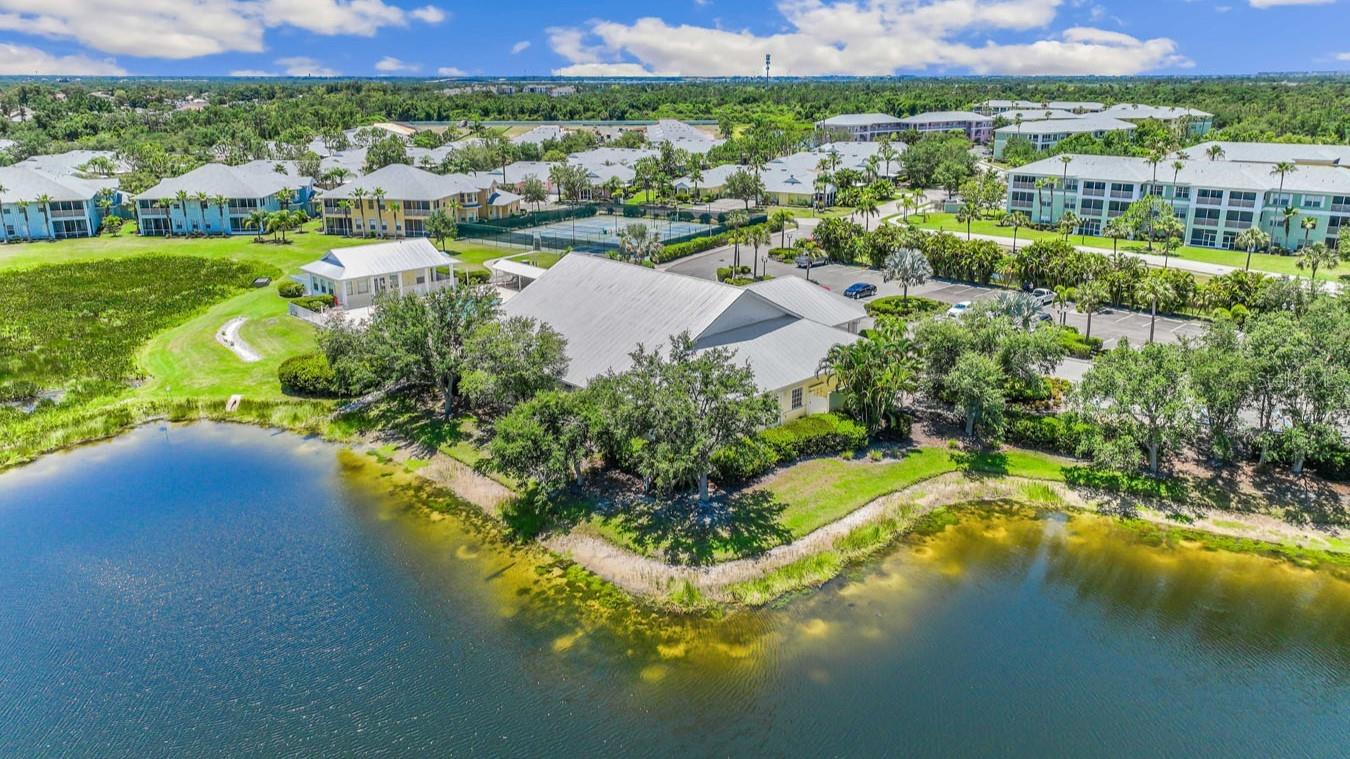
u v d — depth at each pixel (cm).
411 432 4966
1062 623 3153
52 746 2577
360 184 12112
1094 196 11631
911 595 3325
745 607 3228
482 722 2631
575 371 4922
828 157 16250
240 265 9800
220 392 5662
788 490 4097
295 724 2642
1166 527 3828
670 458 3550
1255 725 2645
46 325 7156
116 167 16438
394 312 5072
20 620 3228
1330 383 3788
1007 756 2495
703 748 2516
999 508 4028
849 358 4541
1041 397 4925
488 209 13150
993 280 8750
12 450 4812
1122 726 2628
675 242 10600
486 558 3612
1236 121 19650
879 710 2684
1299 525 3778
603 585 3378
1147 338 6631
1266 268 9038
